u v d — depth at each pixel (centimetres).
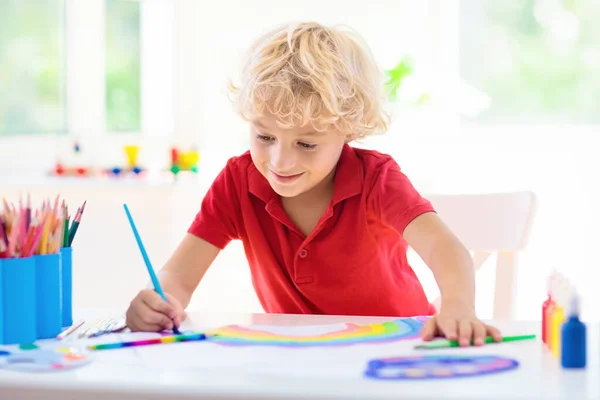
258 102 97
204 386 63
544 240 234
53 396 65
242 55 115
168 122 246
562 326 69
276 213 111
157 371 68
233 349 76
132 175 221
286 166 99
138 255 207
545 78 242
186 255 112
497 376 66
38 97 231
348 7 241
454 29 245
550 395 61
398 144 239
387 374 67
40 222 81
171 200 205
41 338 82
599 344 78
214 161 244
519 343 78
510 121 245
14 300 78
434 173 238
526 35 242
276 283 115
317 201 111
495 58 245
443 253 95
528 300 233
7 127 225
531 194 125
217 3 242
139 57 243
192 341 80
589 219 233
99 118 238
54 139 234
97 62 237
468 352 74
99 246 207
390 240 115
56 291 83
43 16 229
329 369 68
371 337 80
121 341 80
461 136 239
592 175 234
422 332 80
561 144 236
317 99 98
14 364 70
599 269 231
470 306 86
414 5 244
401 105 238
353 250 110
